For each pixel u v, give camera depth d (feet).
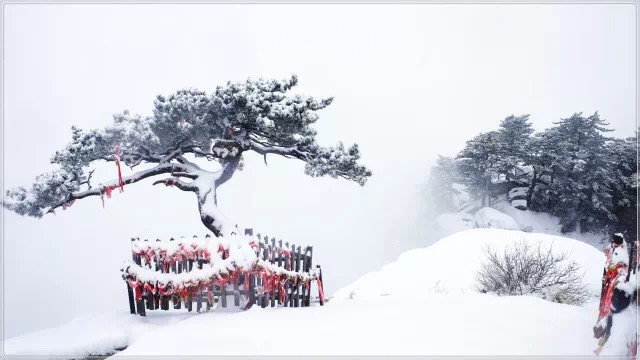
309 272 47.34
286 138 50.49
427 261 83.25
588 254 80.69
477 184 281.33
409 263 84.53
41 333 35.53
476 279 63.16
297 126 48.55
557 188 260.01
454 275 74.69
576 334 30.91
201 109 49.65
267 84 50.14
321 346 26.86
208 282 37.70
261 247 40.55
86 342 31.99
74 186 48.42
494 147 278.26
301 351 26.16
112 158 51.34
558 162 260.83
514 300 41.86
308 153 52.21
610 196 249.55
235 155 50.24
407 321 32.35
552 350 27.32
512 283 54.39
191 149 53.21
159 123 50.08
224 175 50.83
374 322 32.04
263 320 33.17
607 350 27.89
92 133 49.26
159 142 49.62
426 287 71.10
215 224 47.62
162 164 51.29
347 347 26.63
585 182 257.75
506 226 241.76
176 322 36.76
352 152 52.01
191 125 49.67
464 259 80.18
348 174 51.78
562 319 34.45
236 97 46.80
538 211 266.98
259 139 53.98
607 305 28.78
